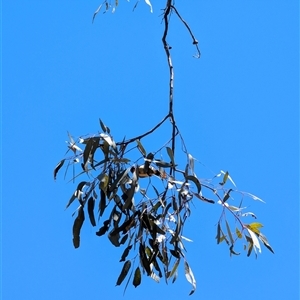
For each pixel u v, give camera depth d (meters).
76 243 3.15
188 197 3.13
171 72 3.09
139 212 3.16
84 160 3.05
